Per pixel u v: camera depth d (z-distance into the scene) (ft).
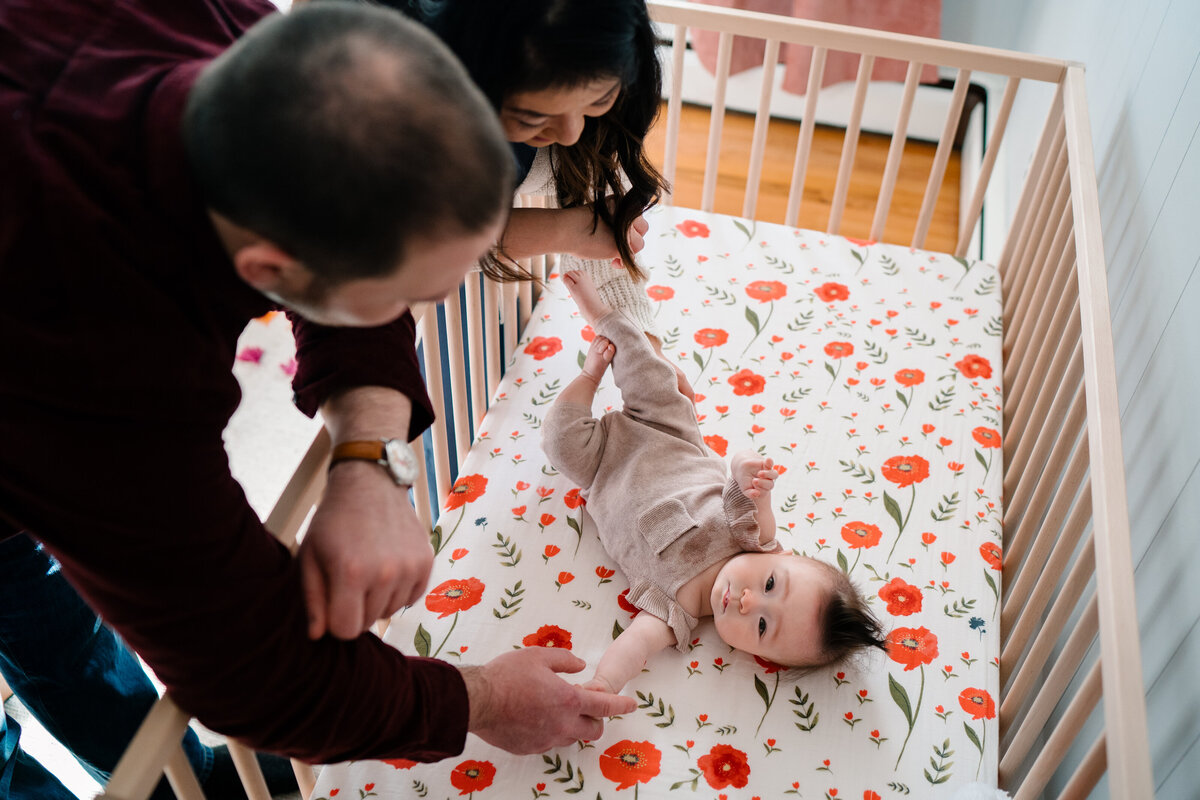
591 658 3.76
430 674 2.56
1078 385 4.06
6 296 1.69
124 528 1.84
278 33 1.67
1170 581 3.42
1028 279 5.17
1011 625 4.12
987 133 8.50
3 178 1.71
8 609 3.44
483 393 4.89
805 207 8.61
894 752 3.50
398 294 1.88
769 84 5.42
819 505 4.38
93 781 4.93
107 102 1.88
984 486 4.49
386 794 3.35
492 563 4.09
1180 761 3.15
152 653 2.04
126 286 1.77
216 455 1.99
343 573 2.20
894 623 3.93
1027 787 3.26
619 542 4.05
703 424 4.73
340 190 1.60
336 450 2.48
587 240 3.67
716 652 3.82
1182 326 3.54
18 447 1.75
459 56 2.40
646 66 2.84
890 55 5.12
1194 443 3.29
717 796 3.36
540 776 3.40
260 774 3.08
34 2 1.97
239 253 1.76
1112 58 5.15
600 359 4.37
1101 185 5.03
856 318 5.33
